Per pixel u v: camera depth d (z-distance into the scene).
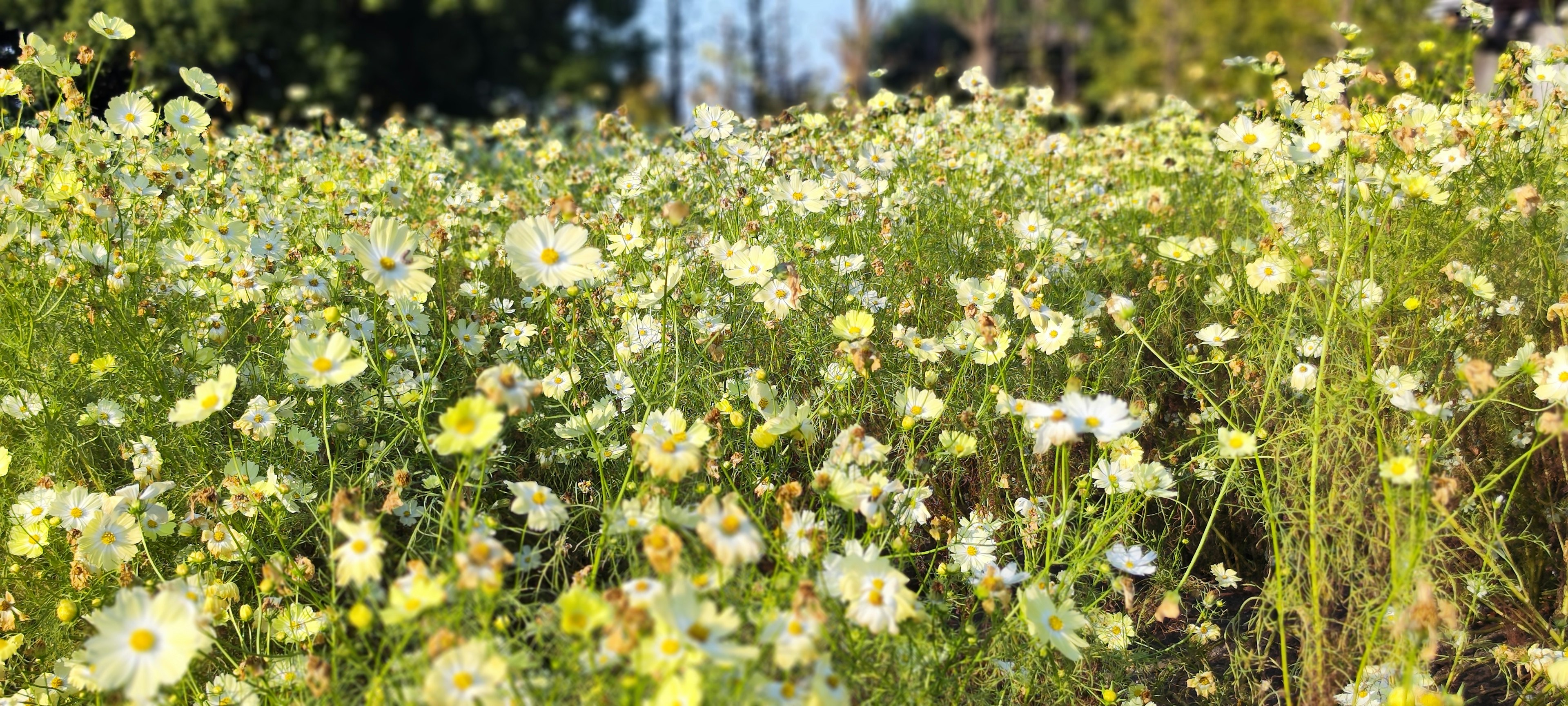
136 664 0.97
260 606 1.25
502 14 10.04
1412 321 1.54
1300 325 1.54
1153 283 1.58
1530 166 1.65
